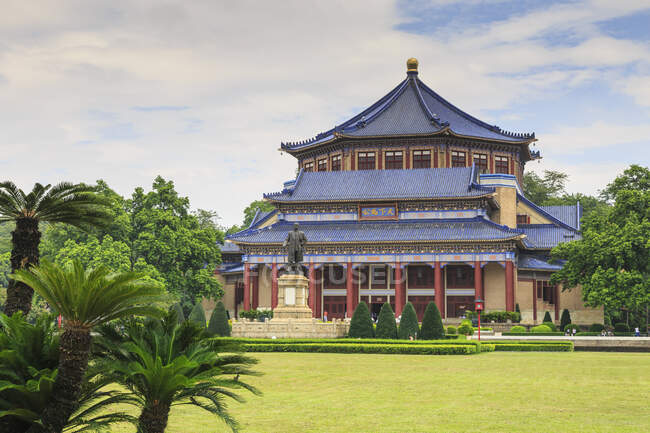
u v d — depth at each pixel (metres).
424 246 97.12
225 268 117.44
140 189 102.88
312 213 106.19
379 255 98.38
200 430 22.05
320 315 103.19
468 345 55.16
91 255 87.88
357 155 116.81
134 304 16.17
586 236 87.56
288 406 26.56
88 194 24.95
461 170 106.94
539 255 106.69
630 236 82.38
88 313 15.37
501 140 116.00
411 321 66.75
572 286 91.88
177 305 72.19
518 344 61.12
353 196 105.50
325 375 37.34
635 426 22.23
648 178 91.88
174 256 97.69
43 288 15.34
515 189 109.00
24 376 16.44
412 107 121.31
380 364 44.12
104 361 17.02
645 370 40.28
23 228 23.75
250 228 116.12
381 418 23.83
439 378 35.78
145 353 16.86
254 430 21.91
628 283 82.06
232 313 116.31
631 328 104.75
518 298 100.56
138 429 17.08
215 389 18.28
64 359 15.55
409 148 114.94
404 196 102.69
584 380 34.91
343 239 99.06
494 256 95.06
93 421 16.77
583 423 22.77
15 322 17.05
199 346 18.33
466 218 100.88
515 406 26.36
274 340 60.53
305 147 122.19
